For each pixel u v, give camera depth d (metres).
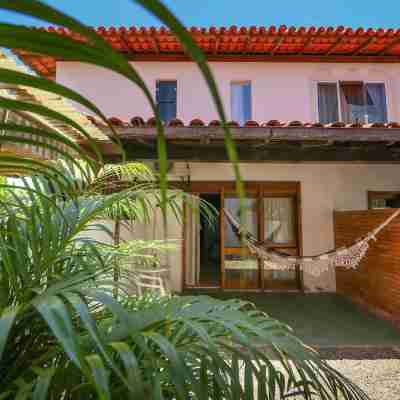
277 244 5.80
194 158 3.97
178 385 0.74
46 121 2.27
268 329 1.13
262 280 5.66
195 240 5.72
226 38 5.62
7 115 1.79
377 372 2.66
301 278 5.68
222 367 0.89
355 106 6.27
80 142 2.91
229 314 1.11
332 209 5.79
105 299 0.84
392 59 6.23
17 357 1.05
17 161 0.88
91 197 1.61
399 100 6.19
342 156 4.09
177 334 1.02
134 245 1.99
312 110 6.25
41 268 1.20
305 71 6.31
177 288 5.52
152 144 3.72
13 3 0.30
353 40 5.64
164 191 0.34
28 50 0.38
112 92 6.20
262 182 5.80
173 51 6.09
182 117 6.11
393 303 4.13
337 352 3.08
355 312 4.43
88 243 1.38
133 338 0.82
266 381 0.92
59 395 0.89
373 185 5.84
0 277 1.14
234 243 5.73
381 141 3.59
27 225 1.26
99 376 0.65
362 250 4.34
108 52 0.33
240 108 6.32
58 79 6.17
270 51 6.14
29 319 1.06
